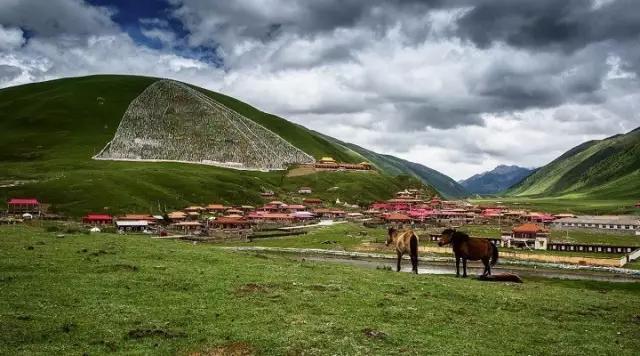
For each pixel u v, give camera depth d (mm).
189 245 57938
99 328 23750
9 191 189250
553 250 139250
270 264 45281
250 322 25609
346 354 21734
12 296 28172
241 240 143250
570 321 30953
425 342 23906
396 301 32125
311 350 21969
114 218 170875
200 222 182000
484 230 187000
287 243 135000
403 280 40750
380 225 197500
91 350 21188
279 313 27438
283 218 199375
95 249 46125
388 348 22891
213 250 53875
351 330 24859
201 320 25766
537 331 27719
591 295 41000
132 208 190625
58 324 23922
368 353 21984
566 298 37750
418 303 32156
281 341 22750
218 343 22469
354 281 38500
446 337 25359
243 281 35219
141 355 20859
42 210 174750
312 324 25578
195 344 22297
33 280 32281
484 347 24047
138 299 29219
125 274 35438
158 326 24406
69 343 21844
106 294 29906
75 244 49250
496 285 42156
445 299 34375
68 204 184625
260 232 160625
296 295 31922
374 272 45344
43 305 26844
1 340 21594
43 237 53781
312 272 41812
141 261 41469
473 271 93125
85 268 36812
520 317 30859
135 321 25016
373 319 27734
